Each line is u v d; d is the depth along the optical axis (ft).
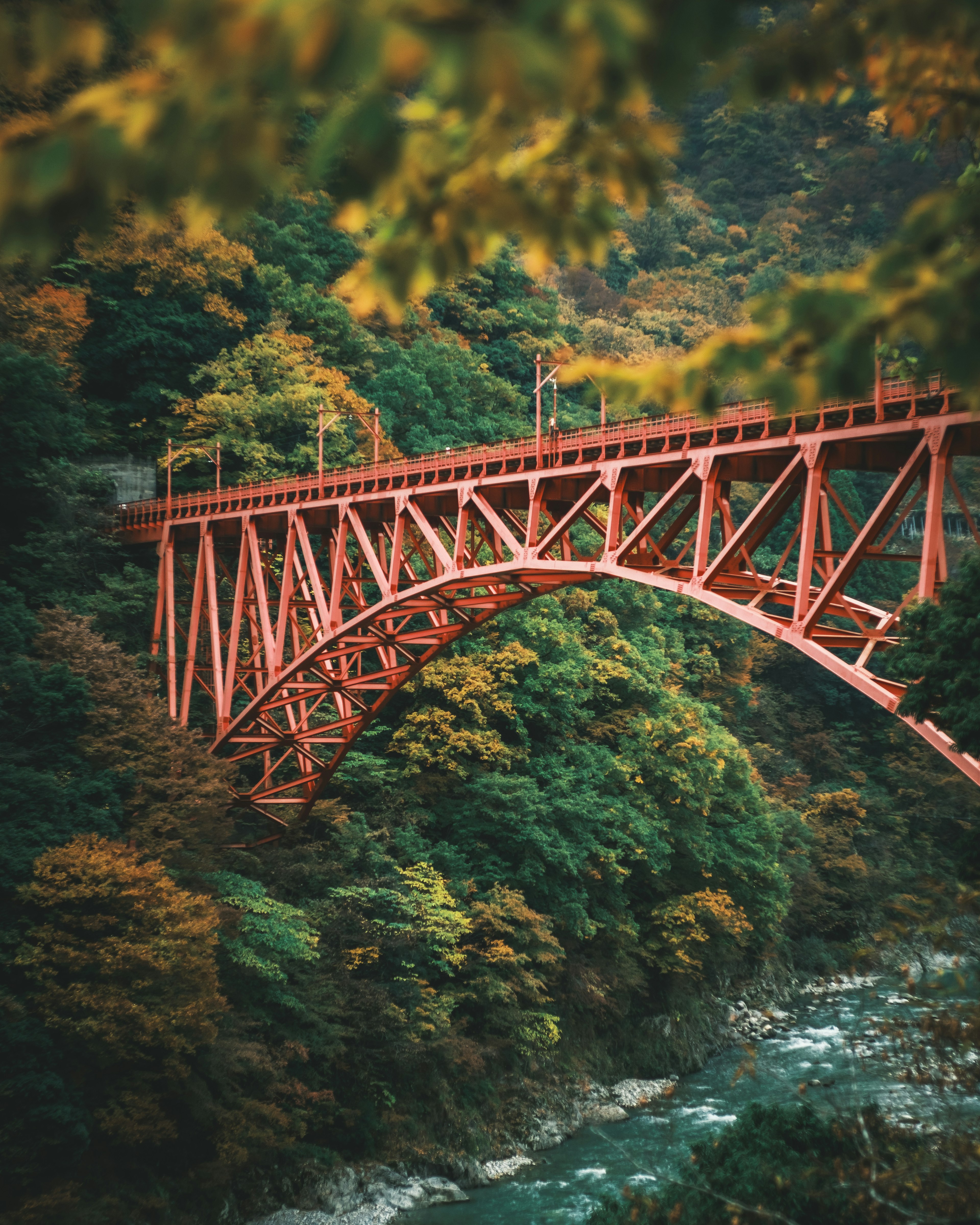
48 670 122.11
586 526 261.24
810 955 220.43
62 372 169.99
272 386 221.05
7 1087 82.48
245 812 160.25
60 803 107.86
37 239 11.49
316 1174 113.70
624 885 185.78
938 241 13.93
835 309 13.79
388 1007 127.34
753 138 622.13
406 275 14.94
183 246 216.54
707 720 224.94
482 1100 137.49
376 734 181.47
